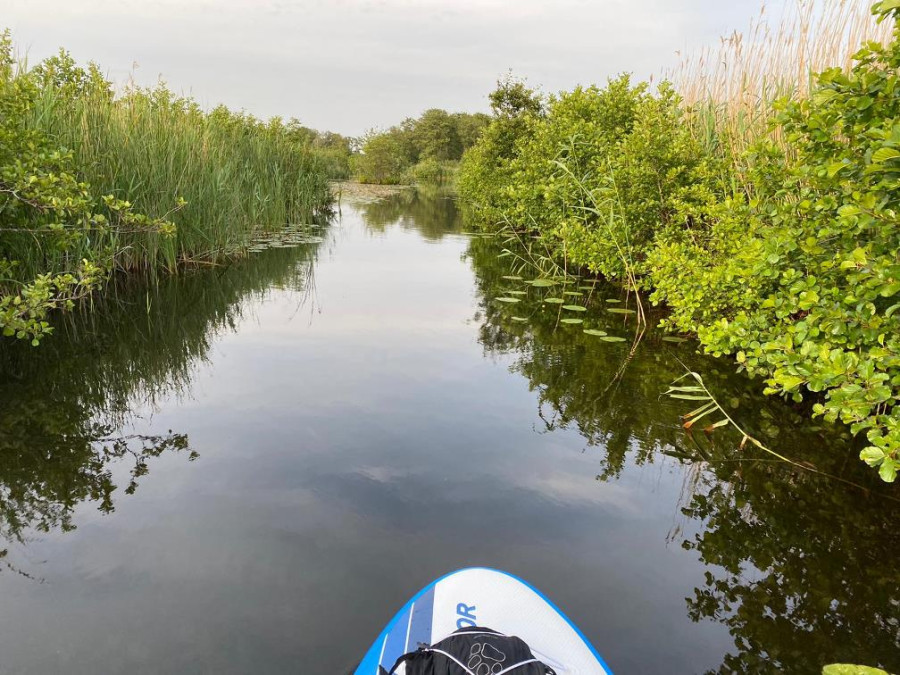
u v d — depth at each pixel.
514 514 2.77
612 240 6.77
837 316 2.77
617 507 2.87
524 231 13.94
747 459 3.40
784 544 2.63
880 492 3.08
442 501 2.86
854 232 2.81
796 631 2.12
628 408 4.08
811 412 4.01
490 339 5.72
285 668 1.86
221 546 2.46
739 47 6.14
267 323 6.10
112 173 6.56
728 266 4.36
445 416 3.87
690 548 2.57
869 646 2.06
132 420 3.72
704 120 6.87
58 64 7.21
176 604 2.12
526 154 10.49
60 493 2.86
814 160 3.09
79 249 5.71
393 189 35.78
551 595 2.25
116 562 2.35
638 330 6.12
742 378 4.68
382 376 4.61
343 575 2.30
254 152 12.40
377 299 7.36
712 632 2.09
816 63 5.18
